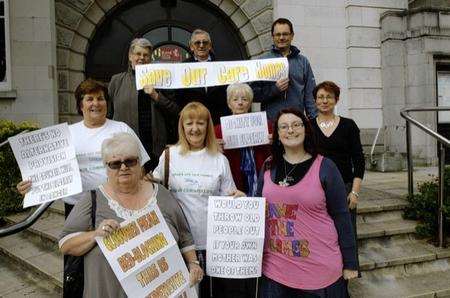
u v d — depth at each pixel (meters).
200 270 2.52
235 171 3.41
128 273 2.21
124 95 3.88
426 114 9.27
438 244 4.49
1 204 5.88
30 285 4.28
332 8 9.31
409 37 9.35
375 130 9.51
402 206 4.98
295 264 2.60
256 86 4.11
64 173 2.87
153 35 9.23
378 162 8.64
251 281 2.91
